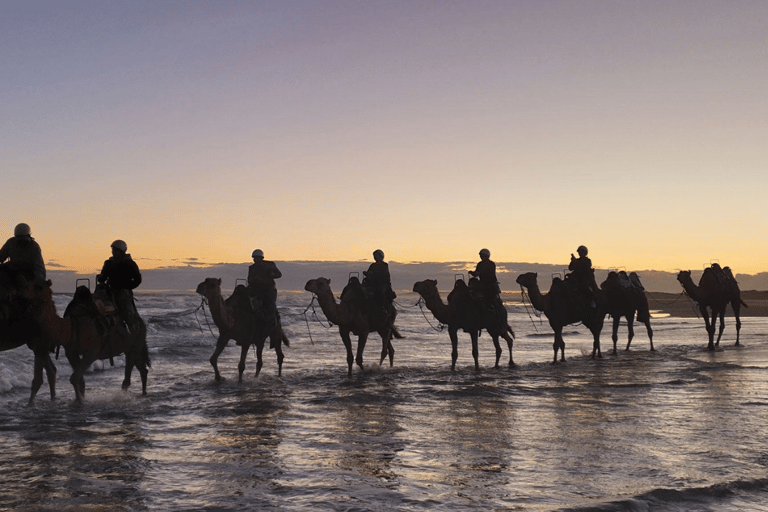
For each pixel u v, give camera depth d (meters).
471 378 14.70
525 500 5.55
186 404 11.06
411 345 25.39
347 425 9.15
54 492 5.79
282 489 5.91
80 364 10.98
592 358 19.34
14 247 10.51
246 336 14.29
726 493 5.83
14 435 8.41
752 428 8.69
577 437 8.22
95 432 8.63
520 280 18.20
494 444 7.85
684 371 15.07
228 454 7.35
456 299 16.66
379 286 16.42
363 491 5.84
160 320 32.03
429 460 7.06
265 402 11.19
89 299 11.02
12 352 16.61
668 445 7.71
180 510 5.27
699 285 21.30
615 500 5.45
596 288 19.05
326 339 27.77
